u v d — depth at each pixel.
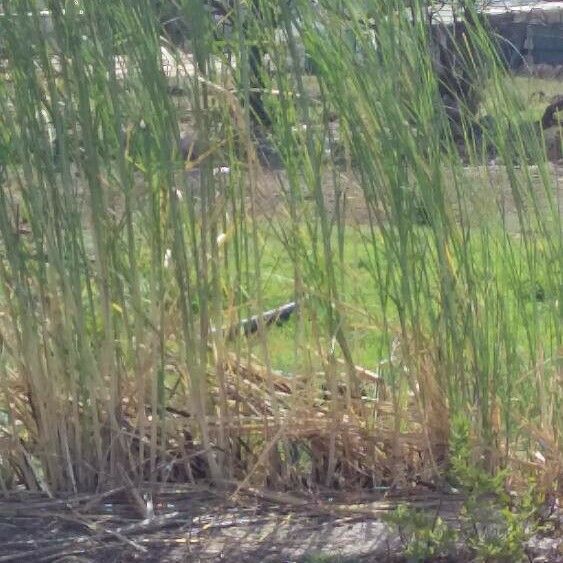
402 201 4.61
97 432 4.84
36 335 4.76
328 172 4.89
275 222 4.76
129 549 4.56
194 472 5.04
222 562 4.48
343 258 4.79
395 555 4.48
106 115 4.65
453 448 4.44
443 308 4.75
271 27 4.62
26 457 4.90
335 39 4.59
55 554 4.53
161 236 4.73
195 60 4.59
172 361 4.91
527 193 4.81
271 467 4.96
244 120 4.61
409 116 4.66
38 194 4.61
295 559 4.50
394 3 4.64
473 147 4.80
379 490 4.95
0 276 4.78
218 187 4.73
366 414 4.96
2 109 4.60
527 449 4.93
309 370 4.91
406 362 4.81
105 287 4.70
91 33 4.54
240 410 4.97
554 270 4.80
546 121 5.48
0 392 4.96
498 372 4.83
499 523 4.39
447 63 4.85
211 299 4.81
